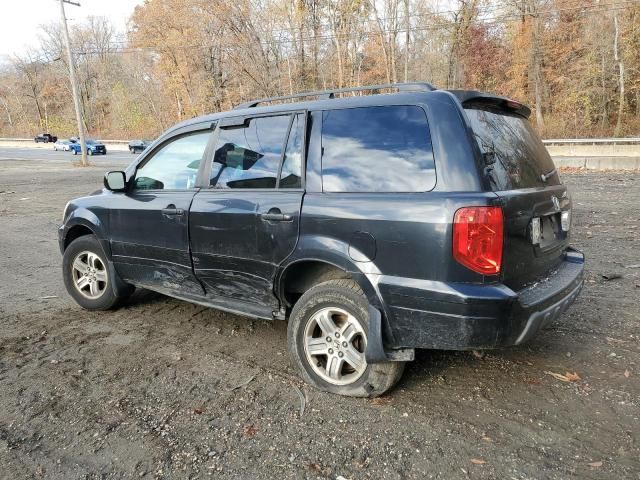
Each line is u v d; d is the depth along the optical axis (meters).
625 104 37.38
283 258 3.38
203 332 4.37
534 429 2.82
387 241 2.91
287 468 2.55
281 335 4.28
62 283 6.05
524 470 2.49
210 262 3.84
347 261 3.06
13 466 2.61
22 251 8.04
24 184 19.59
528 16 38.97
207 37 45.19
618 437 2.73
